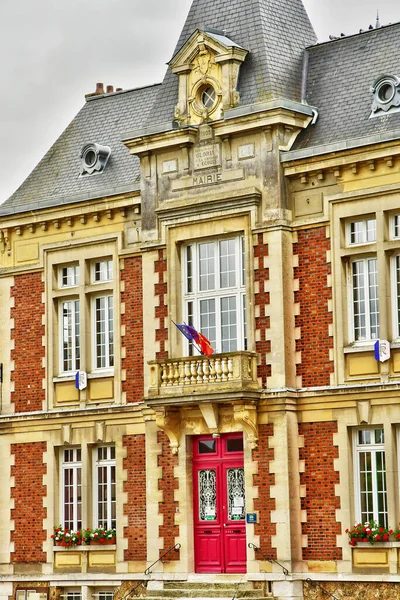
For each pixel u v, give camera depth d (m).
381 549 33.62
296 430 35.28
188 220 37.38
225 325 36.88
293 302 35.69
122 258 39.34
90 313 40.16
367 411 34.06
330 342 34.94
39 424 40.69
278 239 35.56
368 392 34.12
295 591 34.56
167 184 37.97
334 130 35.78
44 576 39.81
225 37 37.59
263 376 35.56
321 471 34.81
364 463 34.50
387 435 33.75
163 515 37.19
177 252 37.75
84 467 39.47
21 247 41.81
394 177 34.09
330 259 35.09
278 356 35.28
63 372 40.69
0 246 42.34
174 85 38.94
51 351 40.72
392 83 35.06
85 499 39.31
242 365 35.25
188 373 36.12
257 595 34.78
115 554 38.44
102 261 40.16
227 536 36.38
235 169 36.59
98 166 41.00
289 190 35.94
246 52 37.22
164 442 37.41
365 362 34.41
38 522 40.34
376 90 35.28
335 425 34.69
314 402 35.06
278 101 35.41
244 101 36.78
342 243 35.00
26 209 41.28
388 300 34.03
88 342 39.91
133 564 37.97
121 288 39.25
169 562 36.84
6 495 41.19
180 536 36.75
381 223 34.16
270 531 35.00
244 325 36.56
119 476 38.66
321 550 34.59
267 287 35.69
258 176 36.09
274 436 35.16
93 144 41.12
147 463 37.66
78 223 40.50
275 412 35.19
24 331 41.53
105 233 39.75
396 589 33.25
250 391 35.12
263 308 35.72
